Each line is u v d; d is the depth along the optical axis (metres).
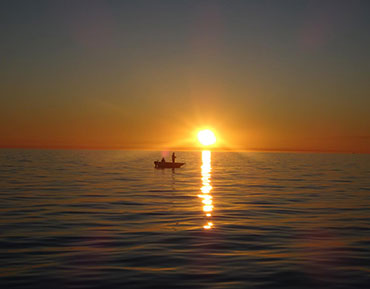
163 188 36.38
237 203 26.69
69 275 11.51
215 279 11.26
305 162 119.75
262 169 74.06
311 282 11.02
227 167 82.38
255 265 12.59
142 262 12.88
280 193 32.78
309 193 32.88
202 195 31.08
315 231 17.75
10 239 15.94
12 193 31.30
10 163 86.88
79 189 34.66
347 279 11.25
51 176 49.78
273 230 17.94
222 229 18.14
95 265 12.50
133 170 66.56
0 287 10.51
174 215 21.83
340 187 38.25
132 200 27.83
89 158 133.50
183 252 14.12
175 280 11.15
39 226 18.56
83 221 19.91
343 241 15.88
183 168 76.44
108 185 38.69
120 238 16.25
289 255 13.77
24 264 12.57
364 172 65.12
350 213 22.77
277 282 11.02
